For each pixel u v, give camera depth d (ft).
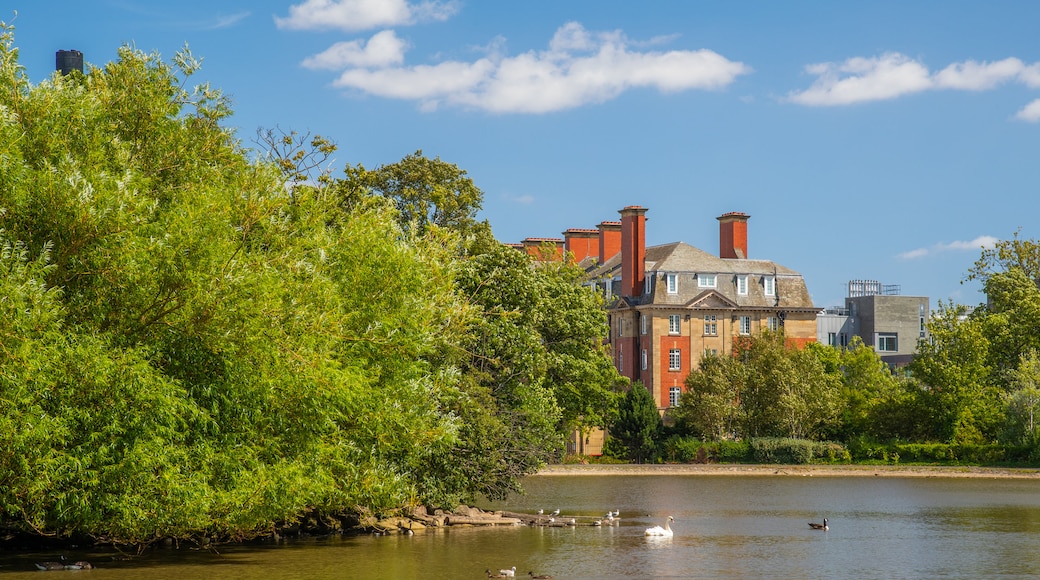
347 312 113.29
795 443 320.09
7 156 87.66
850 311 546.67
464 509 165.99
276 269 101.76
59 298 90.27
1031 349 331.57
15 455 82.89
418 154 245.65
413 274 118.62
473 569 109.70
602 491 238.89
